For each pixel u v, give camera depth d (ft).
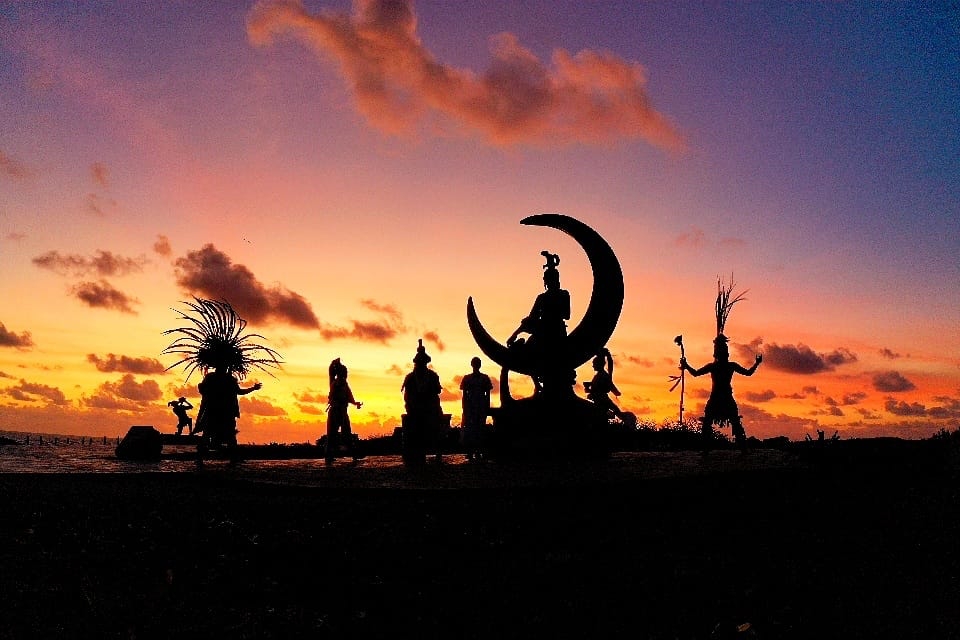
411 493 34.27
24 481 38.11
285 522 28.89
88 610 19.90
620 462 42.55
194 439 75.72
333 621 20.31
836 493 31.86
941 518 27.02
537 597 21.63
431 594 22.16
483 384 52.65
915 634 18.19
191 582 22.62
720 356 48.01
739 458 42.63
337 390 49.73
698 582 22.20
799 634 18.57
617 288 49.52
